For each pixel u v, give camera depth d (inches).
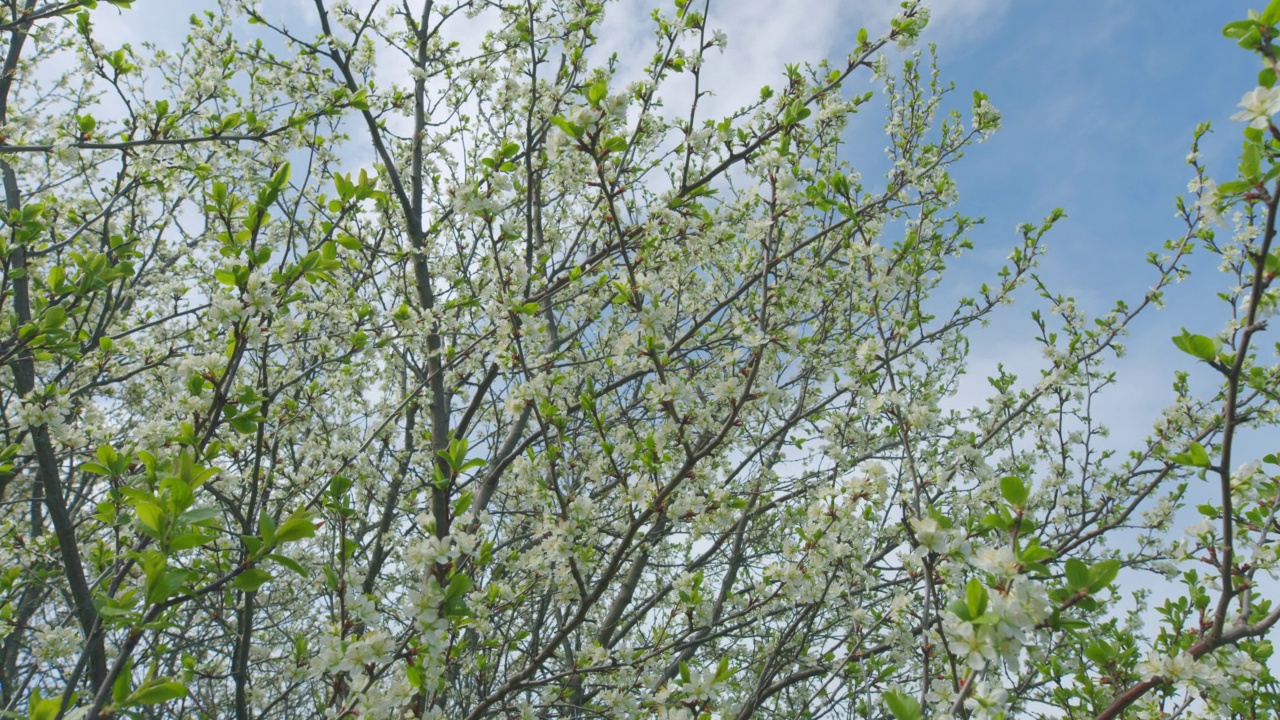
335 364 261.9
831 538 151.3
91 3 168.6
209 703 245.3
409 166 291.9
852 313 268.1
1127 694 95.6
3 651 239.3
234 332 118.6
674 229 219.6
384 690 130.2
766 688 193.0
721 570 294.7
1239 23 79.8
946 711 96.7
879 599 200.4
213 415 123.7
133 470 154.3
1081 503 195.9
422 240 251.3
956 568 119.8
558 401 187.3
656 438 142.2
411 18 281.1
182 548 81.7
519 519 267.7
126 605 82.8
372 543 266.8
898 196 234.2
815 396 244.2
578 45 238.1
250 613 174.1
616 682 173.5
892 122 296.4
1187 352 91.9
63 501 159.8
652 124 232.1
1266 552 112.8
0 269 189.8
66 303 190.2
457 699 228.8
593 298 251.0
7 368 217.5
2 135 181.6
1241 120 82.1
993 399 212.7
